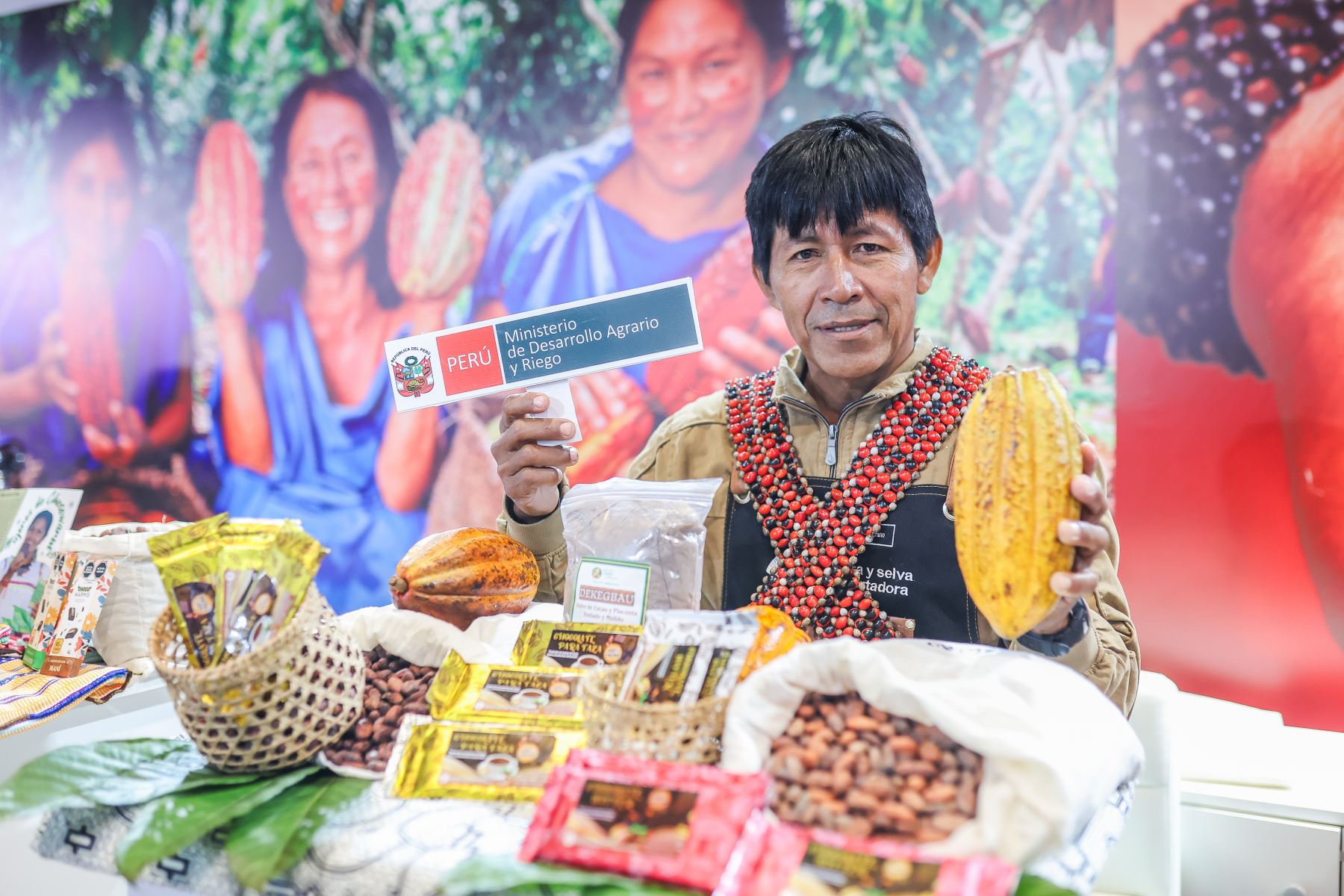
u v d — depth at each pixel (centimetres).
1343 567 253
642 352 106
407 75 349
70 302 391
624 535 107
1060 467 80
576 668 90
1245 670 262
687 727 75
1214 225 263
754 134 310
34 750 121
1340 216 251
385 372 353
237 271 371
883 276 115
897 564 120
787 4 305
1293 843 179
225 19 371
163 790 83
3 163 398
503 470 121
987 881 62
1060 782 67
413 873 71
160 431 380
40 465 395
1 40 397
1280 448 258
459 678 90
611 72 325
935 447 121
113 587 137
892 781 71
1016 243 281
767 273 126
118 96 385
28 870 108
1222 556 264
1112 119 271
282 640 80
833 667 75
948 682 76
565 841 69
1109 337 273
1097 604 111
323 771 87
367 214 355
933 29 288
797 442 131
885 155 114
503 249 339
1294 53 254
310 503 361
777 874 65
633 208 324
